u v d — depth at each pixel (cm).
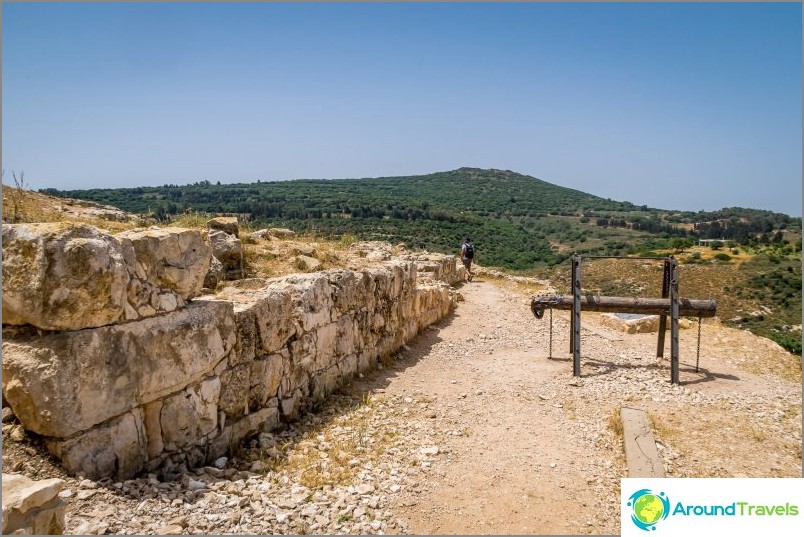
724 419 848
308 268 1112
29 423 472
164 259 561
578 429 793
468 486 620
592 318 1620
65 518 427
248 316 670
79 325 475
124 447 509
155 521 460
